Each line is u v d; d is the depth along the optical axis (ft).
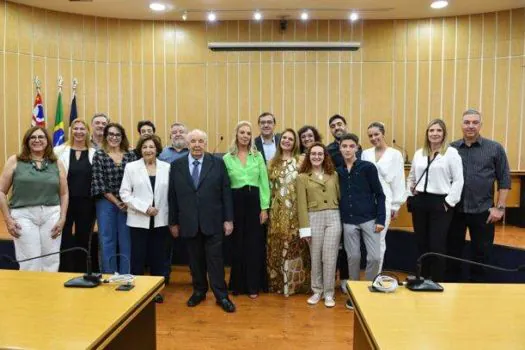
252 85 22.40
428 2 19.53
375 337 4.39
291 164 11.74
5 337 4.34
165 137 22.39
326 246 11.05
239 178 11.50
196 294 11.25
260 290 12.37
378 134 11.36
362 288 6.01
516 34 20.48
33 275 6.49
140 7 20.21
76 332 4.46
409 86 21.94
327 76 22.26
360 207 10.70
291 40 22.02
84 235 11.41
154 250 11.48
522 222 16.71
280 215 11.72
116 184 11.03
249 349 8.73
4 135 19.49
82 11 20.75
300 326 9.88
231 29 22.13
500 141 20.97
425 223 11.08
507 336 4.42
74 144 11.31
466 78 21.30
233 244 11.91
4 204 9.66
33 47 20.11
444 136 10.62
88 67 21.42
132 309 5.21
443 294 5.76
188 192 10.49
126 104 22.03
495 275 11.91
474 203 11.05
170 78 22.29
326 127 22.39
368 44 22.00
